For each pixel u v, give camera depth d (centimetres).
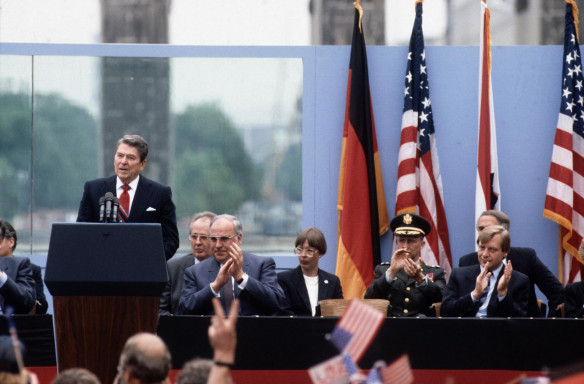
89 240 1157
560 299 1612
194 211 1938
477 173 1830
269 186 1934
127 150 1584
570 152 1847
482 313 1425
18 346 825
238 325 1266
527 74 1916
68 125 1942
